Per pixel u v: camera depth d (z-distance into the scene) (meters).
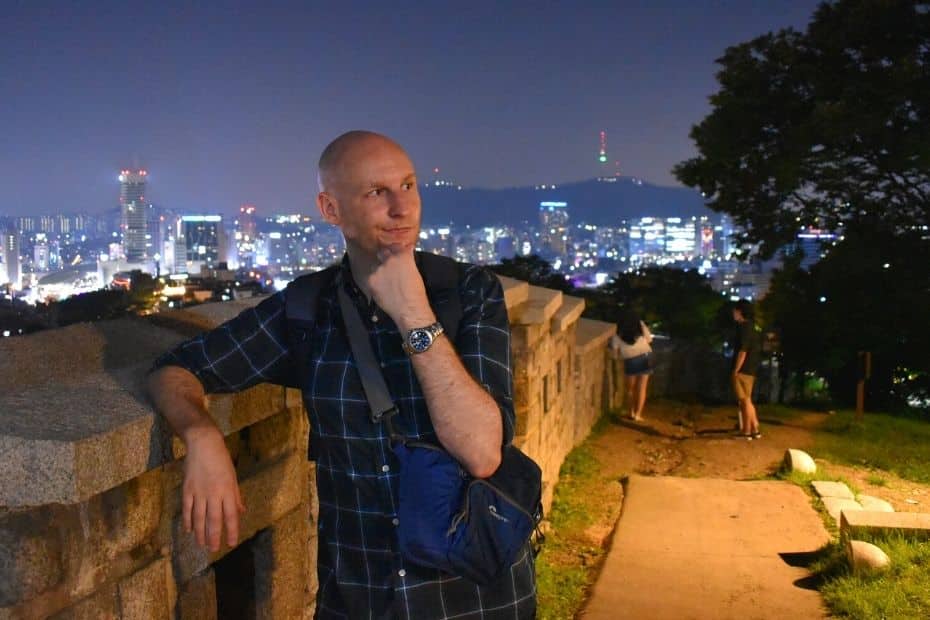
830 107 15.67
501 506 1.87
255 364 2.14
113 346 2.71
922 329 16.28
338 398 1.98
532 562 2.09
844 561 5.32
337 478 2.02
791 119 17.89
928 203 16.83
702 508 6.94
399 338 1.98
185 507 1.92
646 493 7.37
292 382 2.23
